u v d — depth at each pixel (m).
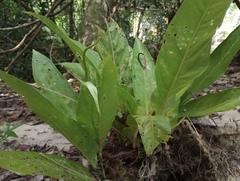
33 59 0.64
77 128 0.54
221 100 0.63
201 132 0.70
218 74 0.66
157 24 3.27
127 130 0.60
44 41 2.73
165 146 0.63
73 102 0.63
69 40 0.53
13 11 3.11
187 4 0.37
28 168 0.45
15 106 1.70
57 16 3.53
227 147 0.70
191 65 0.45
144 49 0.72
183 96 0.68
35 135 1.04
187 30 0.40
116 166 0.61
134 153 0.63
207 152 0.60
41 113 0.52
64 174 0.48
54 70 0.65
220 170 0.64
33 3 3.44
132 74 0.66
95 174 0.59
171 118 0.59
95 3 1.83
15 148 0.92
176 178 0.67
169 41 0.43
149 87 0.65
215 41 4.01
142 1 2.73
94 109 0.49
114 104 0.50
